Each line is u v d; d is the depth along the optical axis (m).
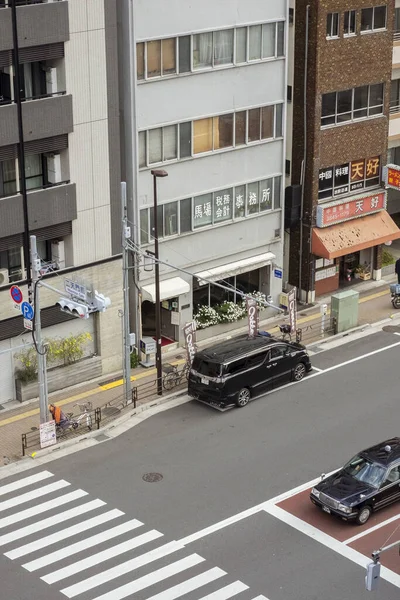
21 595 31.53
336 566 33.12
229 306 50.72
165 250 47.53
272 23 48.16
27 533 34.78
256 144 49.47
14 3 38.78
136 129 44.59
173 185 46.84
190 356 45.41
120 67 43.88
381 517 35.75
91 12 41.12
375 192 55.16
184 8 44.59
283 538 34.56
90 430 41.50
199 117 46.72
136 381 45.97
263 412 43.09
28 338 43.72
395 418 42.56
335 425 41.97
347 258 56.91
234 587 32.00
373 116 53.97
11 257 42.72
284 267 54.88
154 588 31.91
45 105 40.88
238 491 37.31
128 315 42.72
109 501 36.72
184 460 39.44
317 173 52.19
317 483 37.12
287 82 51.25
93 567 32.94
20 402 43.88
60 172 42.91
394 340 50.19
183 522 35.38
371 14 51.78
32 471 38.75
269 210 51.34
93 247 44.53
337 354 48.62
